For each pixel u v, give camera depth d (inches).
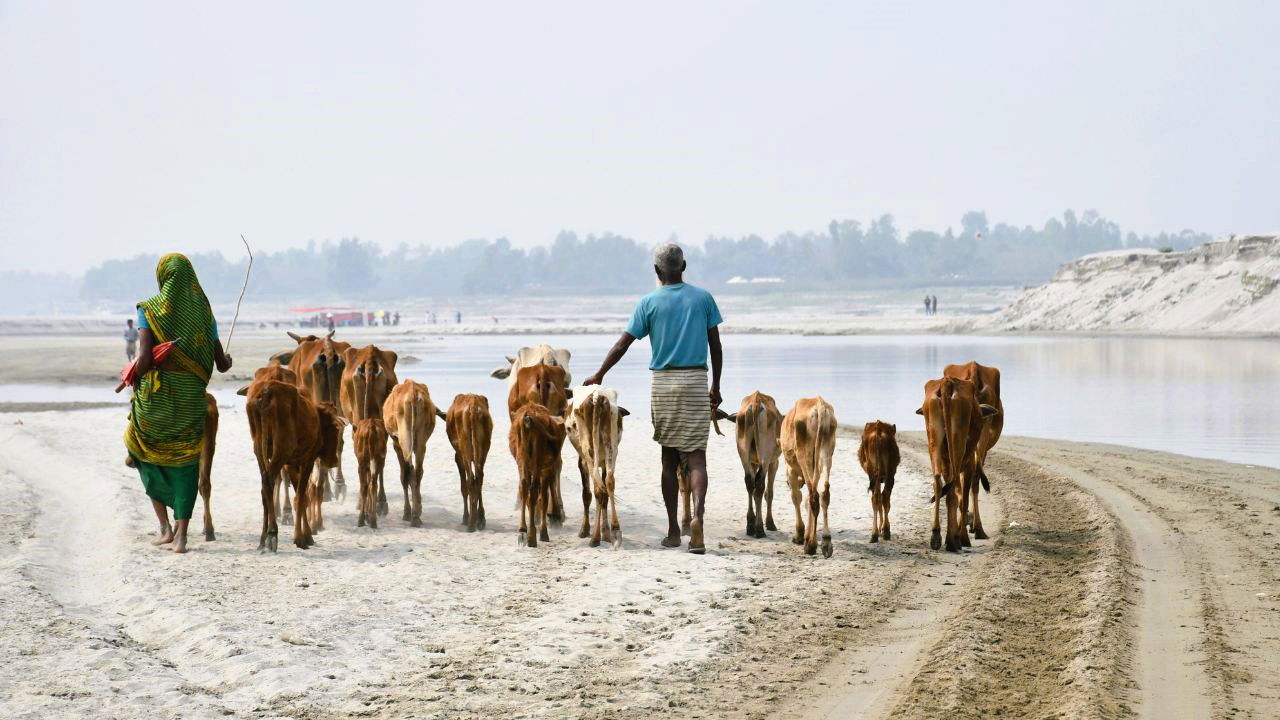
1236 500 743.1
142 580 518.3
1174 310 3609.7
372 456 652.7
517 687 377.4
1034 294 4315.9
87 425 1191.6
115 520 665.6
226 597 489.1
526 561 566.6
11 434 1093.8
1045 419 1310.3
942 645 419.8
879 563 565.3
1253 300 3395.7
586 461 617.3
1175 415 1336.1
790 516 709.9
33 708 350.0
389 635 436.5
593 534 605.9
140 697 360.8
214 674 390.6
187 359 569.3
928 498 768.3
